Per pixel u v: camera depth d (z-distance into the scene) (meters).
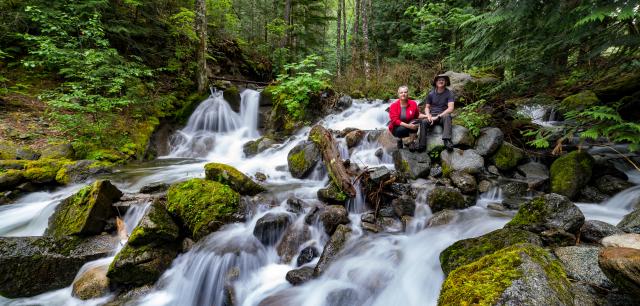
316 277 3.53
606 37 4.49
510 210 4.48
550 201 3.27
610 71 5.85
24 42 8.62
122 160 7.32
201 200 4.46
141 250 3.76
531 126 6.38
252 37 20.22
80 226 4.17
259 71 17.16
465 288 2.04
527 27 5.14
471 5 10.23
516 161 5.61
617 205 4.45
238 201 4.70
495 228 3.74
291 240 4.18
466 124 5.98
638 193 4.39
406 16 15.95
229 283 3.58
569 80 5.95
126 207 4.68
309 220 4.36
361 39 17.08
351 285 3.29
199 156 8.79
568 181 4.78
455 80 8.35
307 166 6.11
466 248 2.95
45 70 8.96
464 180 5.00
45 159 6.10
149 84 9.43
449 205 4.53
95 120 7.57
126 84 8.48
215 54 15.19
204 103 10.56
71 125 6.91
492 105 6.97
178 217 4.36
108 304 3.48
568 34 4.67
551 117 7.38
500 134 5.74
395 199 4.66
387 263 3.47
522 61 5.56
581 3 4.09
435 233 3.88
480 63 6.44
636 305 2.00
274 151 8.02
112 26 9.52
